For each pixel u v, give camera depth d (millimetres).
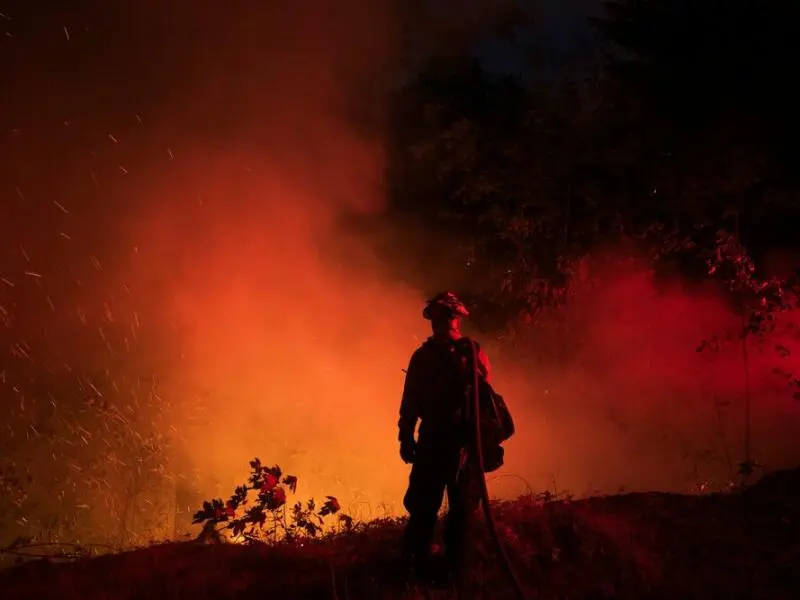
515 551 5723
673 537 5953
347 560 5906
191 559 6137
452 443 5340
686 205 11703
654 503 6641
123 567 6051
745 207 11477
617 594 5141
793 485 6754
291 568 5867
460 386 5352
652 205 12250
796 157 11648
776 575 5324
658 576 5367
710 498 6738
